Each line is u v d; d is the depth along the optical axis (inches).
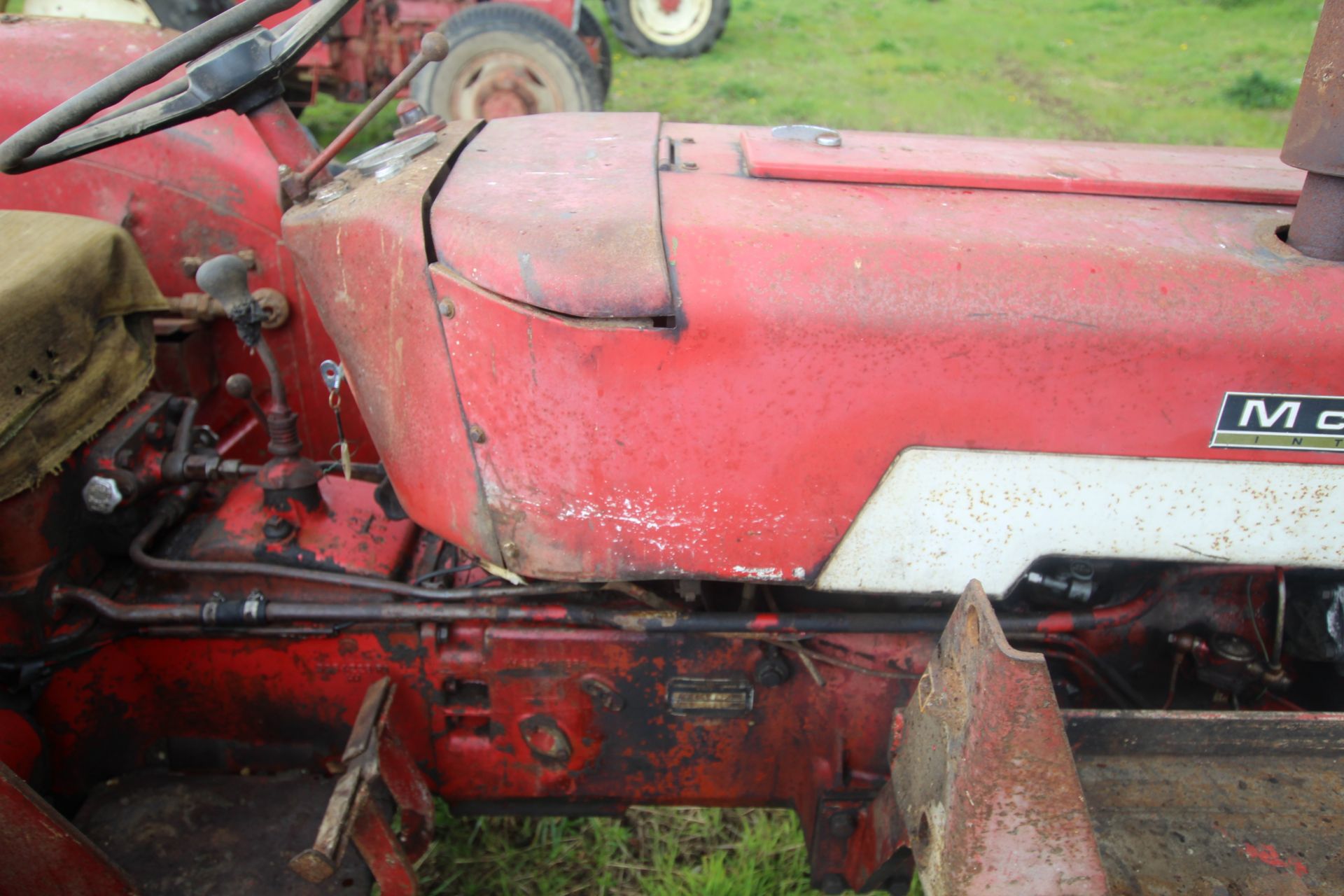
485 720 71.6
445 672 68.4
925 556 55.7
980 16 410.0
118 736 70.6
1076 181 60.5
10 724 64.4
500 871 79.1
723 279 50.1
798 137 67.1
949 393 51.5
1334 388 51.4
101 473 66.2
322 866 55.5
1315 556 55.9
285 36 56.6
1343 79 49.0
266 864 65.8
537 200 54.7
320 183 61.1
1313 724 57.4
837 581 56.6
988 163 63.5
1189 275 51.5
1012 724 46.5
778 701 68.3
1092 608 65.9
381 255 54.1
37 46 91.0
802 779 70.5
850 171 60.0
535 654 67.4
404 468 58.2
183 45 52.9
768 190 58.0
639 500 54.2
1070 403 51.8
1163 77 319.0
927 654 66.4
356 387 59.4
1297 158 52.1
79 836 56.5
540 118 74.5
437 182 57.9
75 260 66.8
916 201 57.7
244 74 56.3
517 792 73.4
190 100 56.2
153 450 70.6
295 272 93.1
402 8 209.9
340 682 69.4
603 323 49.9
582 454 53.1
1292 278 51.8
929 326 50.3
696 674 67.5
